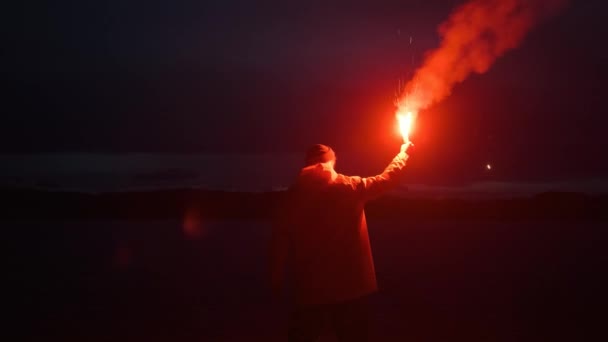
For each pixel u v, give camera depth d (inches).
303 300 149.8
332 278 148.6
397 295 283.6
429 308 258.4
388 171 157.5
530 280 315.0
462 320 238.4
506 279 318.3
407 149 162.2
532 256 387.5
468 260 375.9
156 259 380.5
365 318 151.5
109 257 389.1
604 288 295.7
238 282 313.6
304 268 150.1
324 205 149.6
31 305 265.1
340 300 148.3
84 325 232.2
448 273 335.3
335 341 205.9
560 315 245.3
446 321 236.8
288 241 152.2
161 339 214.2
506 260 374.3
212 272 339.9
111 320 240.1
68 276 327.9
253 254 400.2
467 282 311.7
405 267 353.4
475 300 272.8
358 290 149.2
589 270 341.1
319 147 156.7
